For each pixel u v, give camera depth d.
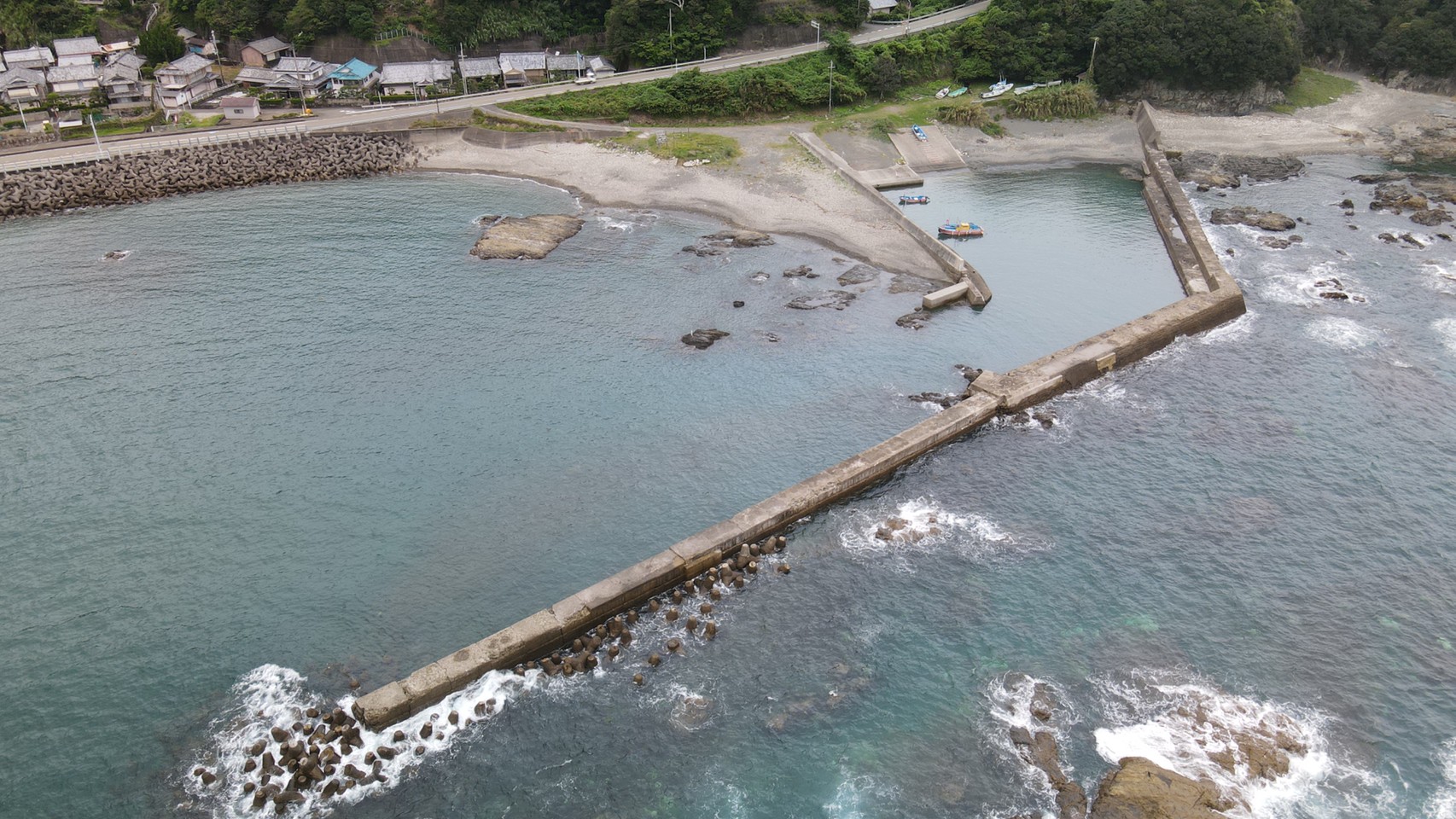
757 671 53.09
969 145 148.25
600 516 65.50
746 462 71.19
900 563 61.12
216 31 157.75
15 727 49.94
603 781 46.84
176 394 79.19
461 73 150.50
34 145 128.25
